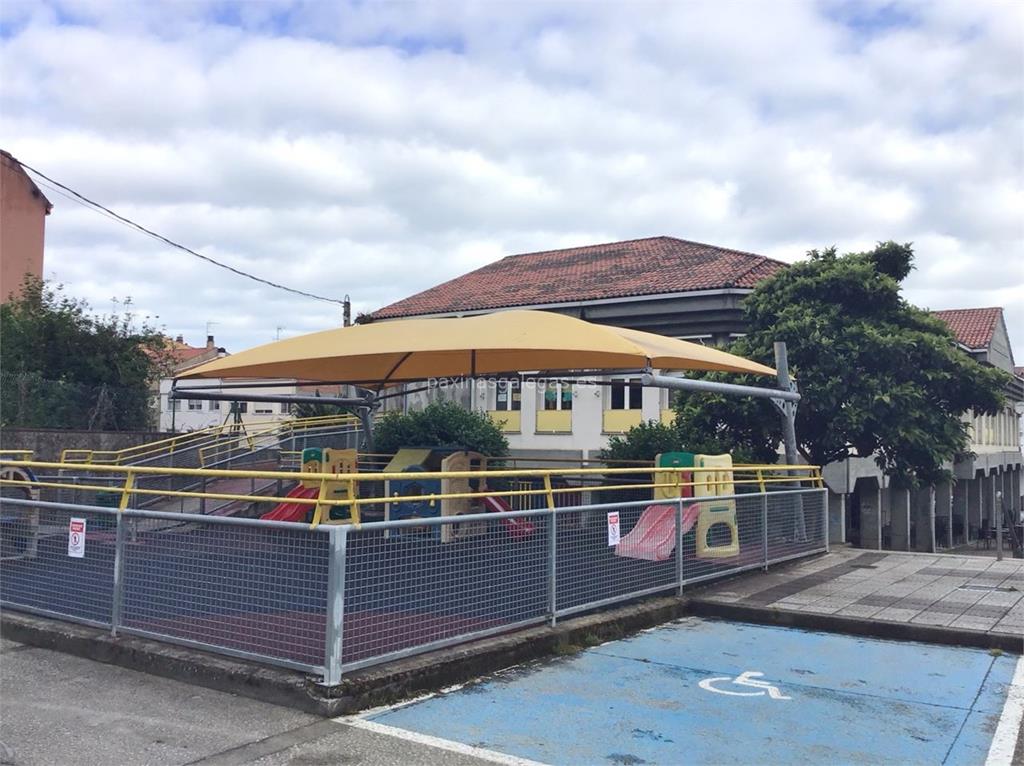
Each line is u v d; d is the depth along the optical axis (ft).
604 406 70.44
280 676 18.34
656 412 66.28
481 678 20.42
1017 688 20.10
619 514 26.68
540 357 41.04
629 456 49.08
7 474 38.22
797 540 37.65
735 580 32.12
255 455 63.57
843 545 43.88
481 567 21.61
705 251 82.99
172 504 44.60
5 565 25.04
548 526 23.68
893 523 78.59
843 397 51.37
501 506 39.70
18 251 96.84
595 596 25.45
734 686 20.10
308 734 16.46
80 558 23.06
